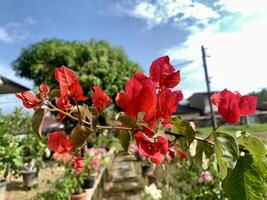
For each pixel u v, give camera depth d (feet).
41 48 16.62
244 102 0.78
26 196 5.41
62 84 0.73
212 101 0.81
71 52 16.06
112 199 6.20
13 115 7.96
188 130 0.75
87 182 5.42
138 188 6.75
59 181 4.90
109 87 15.78
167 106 0.72
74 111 0.75
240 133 0.85
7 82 6.98
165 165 0.91
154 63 0.81
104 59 16.05
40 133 0.71
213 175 2.80
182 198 3.32
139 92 0.69
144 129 0.69
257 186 0.73
